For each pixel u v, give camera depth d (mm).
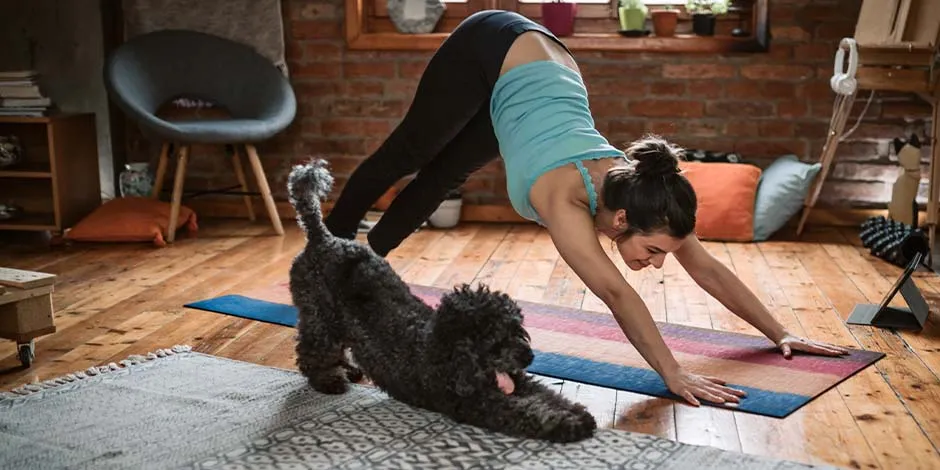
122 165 5414
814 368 2795
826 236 4816
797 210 4770
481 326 2178
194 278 3967
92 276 4008
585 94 2684
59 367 2873
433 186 3199
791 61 4988
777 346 2971
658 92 5109
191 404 2514
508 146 2629
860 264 4207
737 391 2564
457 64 2871
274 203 5199
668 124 5129
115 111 5340
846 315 3400
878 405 2535
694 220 2344
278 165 5402
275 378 2713
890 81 4398
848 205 5082
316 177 2529
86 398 2557
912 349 3010
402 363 2359
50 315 2904
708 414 2473
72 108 5305
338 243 2557
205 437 2299
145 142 5410
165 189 5426
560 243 2455
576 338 3102
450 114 2938
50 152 4695
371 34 5195
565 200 2445
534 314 3398
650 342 2572
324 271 2525
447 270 4129
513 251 4512
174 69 4918
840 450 2264
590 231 2438
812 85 4996
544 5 5066
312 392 2598
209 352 2994
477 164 3154
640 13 5020
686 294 3682
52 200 5035
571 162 2451
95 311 3465
